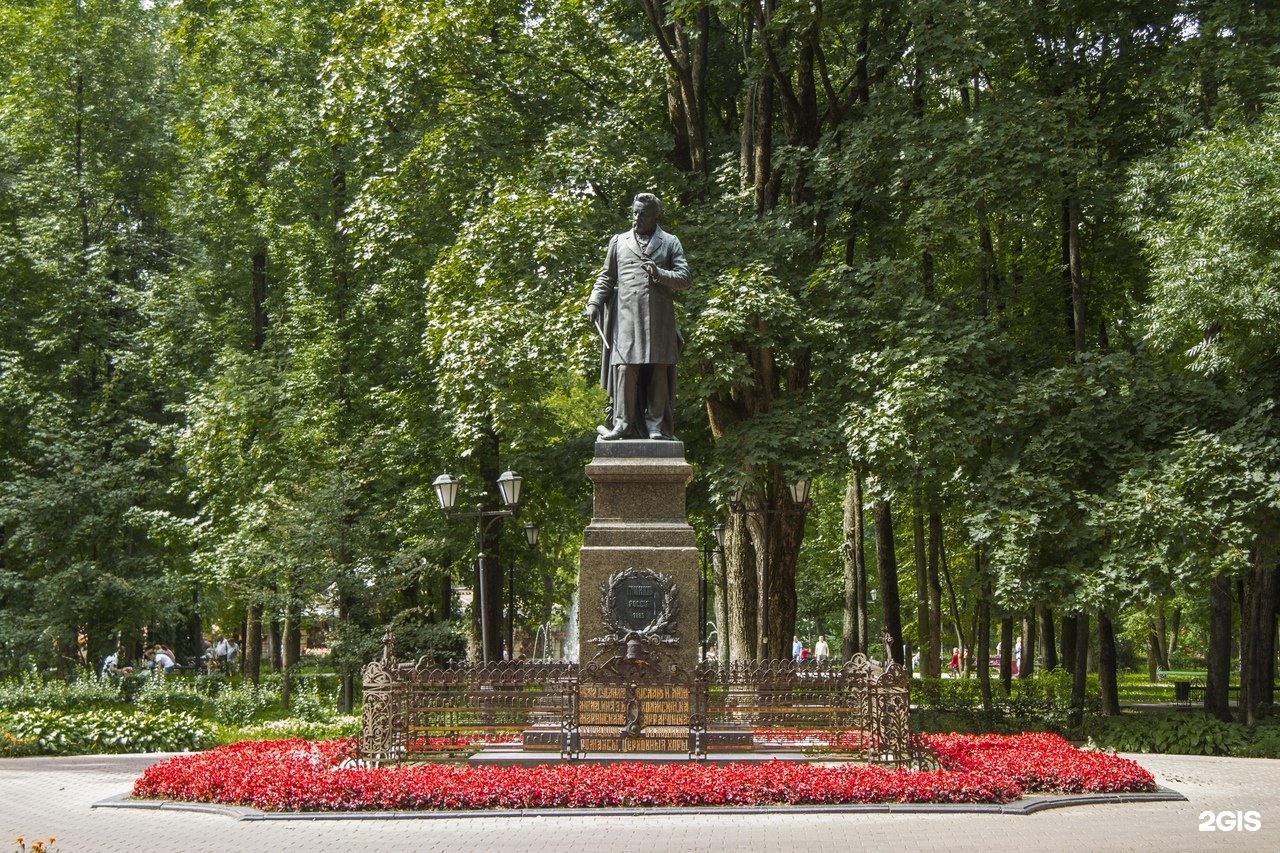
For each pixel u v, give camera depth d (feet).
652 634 47.91
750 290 70.59
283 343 104.99
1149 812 40.57
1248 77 68.23
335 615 87.25
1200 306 59.31
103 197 118.32
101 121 117.80
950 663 172.86
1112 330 103.24
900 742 45.39
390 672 46.96
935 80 78.69
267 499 90.33
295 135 102.68
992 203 73.41
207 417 98.48
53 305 113.19
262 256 113.09
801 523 82.38
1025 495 66.18
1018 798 41.42
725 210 78.69
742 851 32.58
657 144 82.28
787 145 81.66
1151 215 67.36
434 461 99.30
